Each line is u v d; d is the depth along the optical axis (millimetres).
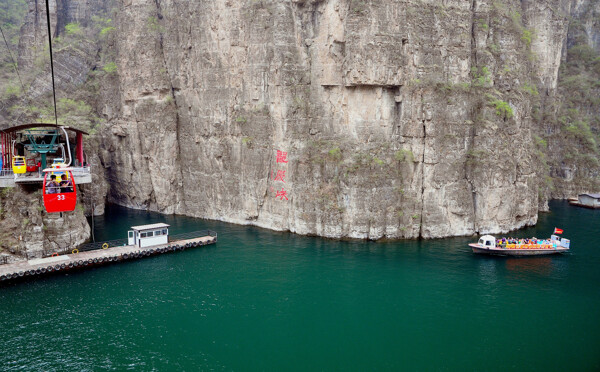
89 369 40000
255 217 83188
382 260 64312
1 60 110000
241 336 45500
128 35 92562
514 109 78625
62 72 101562
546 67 107812
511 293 54500
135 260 65562
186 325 47469
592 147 109250
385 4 71000
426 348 43562
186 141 91500
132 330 46406
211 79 85562
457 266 62500
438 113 73188
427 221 73812
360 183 72000
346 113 75875
